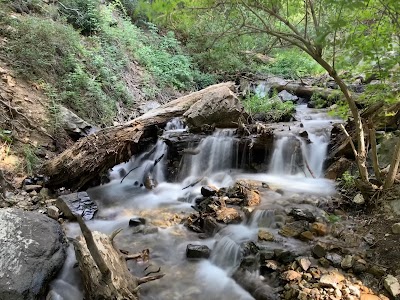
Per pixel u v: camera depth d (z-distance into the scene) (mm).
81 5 9578
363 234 3994
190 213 5297
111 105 8031
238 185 5512
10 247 3643
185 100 7562
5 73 6438
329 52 4988
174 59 11164
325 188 5434
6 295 3203
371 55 4020
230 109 6969
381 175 4711
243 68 11430
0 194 4996
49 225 4227
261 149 6664
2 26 7035
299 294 3234
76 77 7379
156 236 4699
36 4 8391
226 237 4277
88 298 3391
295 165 6363
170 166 6836
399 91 4566
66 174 5531
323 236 4062
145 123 6664
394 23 3832
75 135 6711
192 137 6957
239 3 4059
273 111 8383
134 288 3461
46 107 6625
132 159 7094
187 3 4148
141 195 6133
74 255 4117
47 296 3539
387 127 5625
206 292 3703
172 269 4062
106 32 9578
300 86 10242
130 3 12133
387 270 3400
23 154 5809
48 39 7285
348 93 4207
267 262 3711
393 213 4148
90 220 5039
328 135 6758
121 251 4246
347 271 3496
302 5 4273
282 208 4641
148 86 9664
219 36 4555
